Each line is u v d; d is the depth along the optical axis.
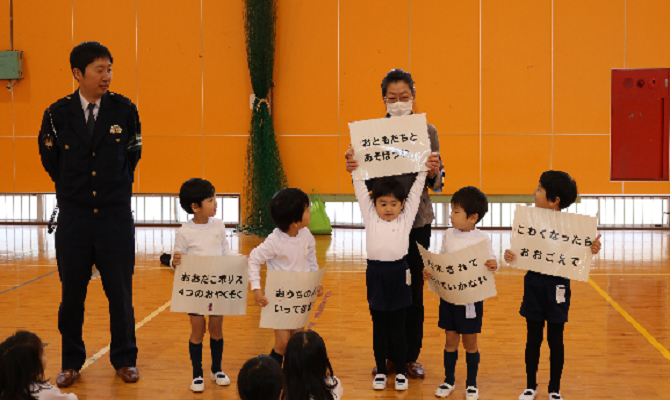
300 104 9.38
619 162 9.05
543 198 3.07
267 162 9.10
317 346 2.16
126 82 9.55
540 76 9.03
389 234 3.15
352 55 9.26
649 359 3.67
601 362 3.62
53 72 9.59
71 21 9.52
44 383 2.26
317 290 3.12
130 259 3.46
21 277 6.08
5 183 9.78
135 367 3.48
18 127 9.70
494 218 9.29
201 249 3.29
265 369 1.94
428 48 9.14
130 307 3.49
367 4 9.18
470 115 9.16
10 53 9.49
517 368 3.55
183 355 3.83
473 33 9.06
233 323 4.52
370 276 3.19
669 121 8.91
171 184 9.64
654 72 8.88
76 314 3.41
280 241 3.07
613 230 9.15
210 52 9.40
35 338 2.23
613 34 8.89
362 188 3.27
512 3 8.99
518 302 5.04
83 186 3.30
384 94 3.37
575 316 4.61
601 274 6.07
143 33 9.46
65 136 3.27
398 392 3.20
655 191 8.98
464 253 3.01
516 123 9.12
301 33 9.28
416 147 3.24
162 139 9.59
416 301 3.45
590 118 9.01
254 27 8.99
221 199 9.64
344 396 3.14
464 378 3.40
